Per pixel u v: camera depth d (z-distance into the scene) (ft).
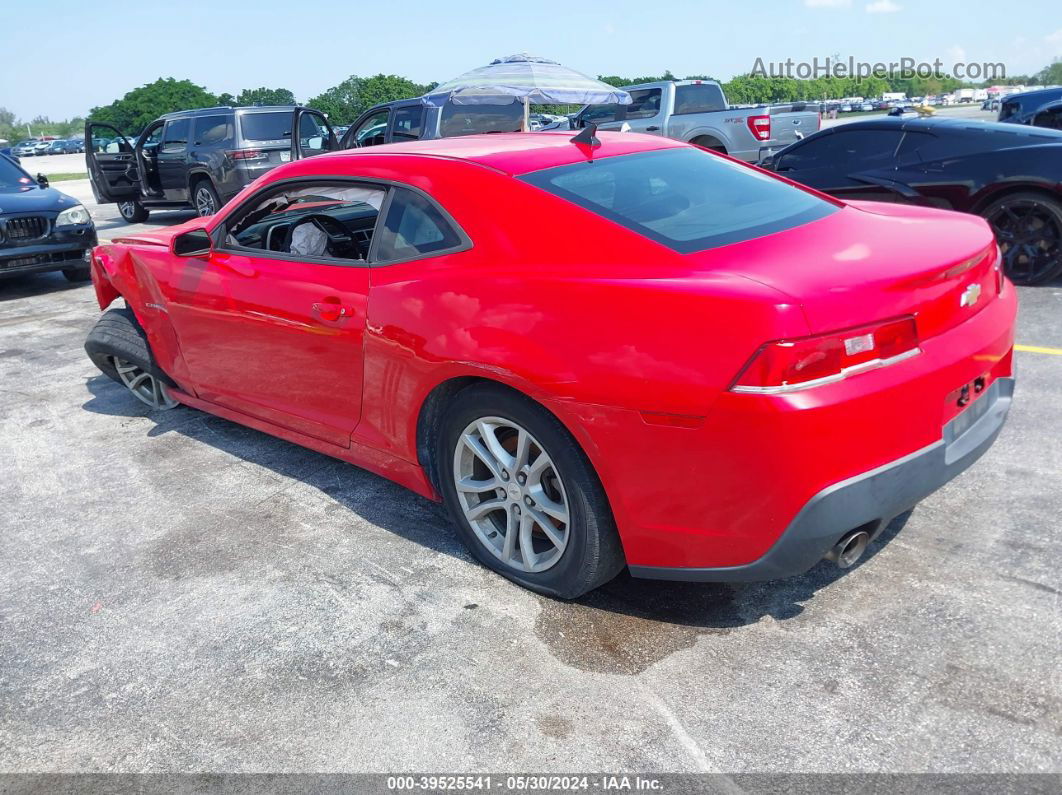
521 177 9.21
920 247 8.13
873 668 7.65
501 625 8.71
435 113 40.40
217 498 12.17
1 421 16.08
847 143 23.44
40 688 8.25
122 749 7.36
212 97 380.17
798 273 7.33
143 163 43.65
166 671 8.36
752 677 7.66
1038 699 7.12
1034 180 19.97
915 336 7.27
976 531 9.77
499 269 8.68
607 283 7.75
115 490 12.67
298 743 7.27
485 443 9.02
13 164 30.68
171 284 13.05
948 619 8.24
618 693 7.60
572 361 7.70
